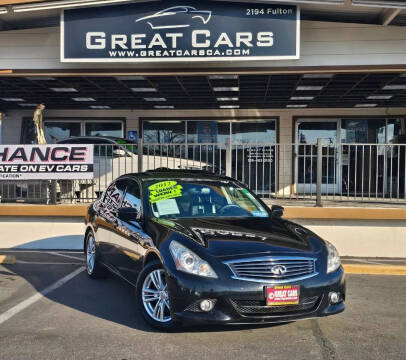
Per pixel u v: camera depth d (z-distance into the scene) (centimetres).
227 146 913
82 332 452
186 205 558
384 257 848
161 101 1270
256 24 865
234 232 482
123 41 885
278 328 469
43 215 909
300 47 911
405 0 796
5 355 396
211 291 412
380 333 461
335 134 1364
